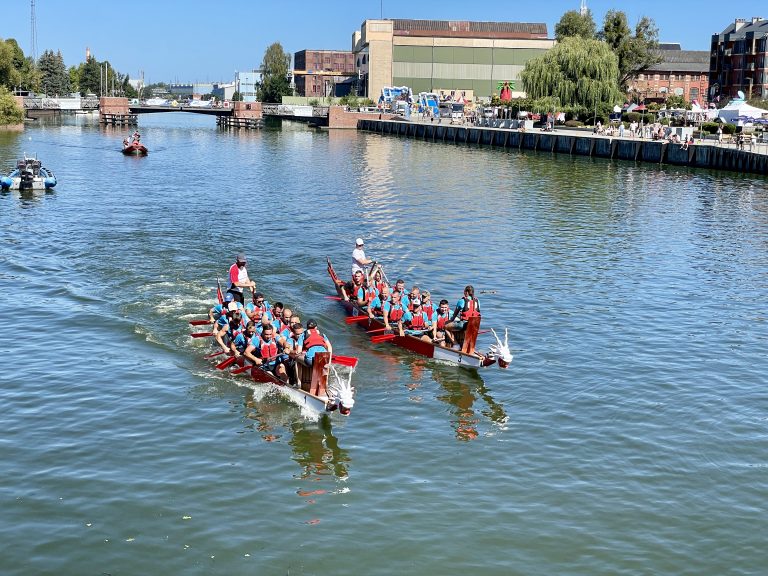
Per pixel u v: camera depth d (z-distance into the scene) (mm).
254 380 24078
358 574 15172
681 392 23750
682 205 60844
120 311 30109
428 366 25750
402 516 17047
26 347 26406
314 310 31047
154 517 16812
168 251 41156
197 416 21625
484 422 21656
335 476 18656
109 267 37125
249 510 17156
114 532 16266
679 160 90625
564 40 133750
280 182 74375
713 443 20531
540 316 31109
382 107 184500
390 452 19875
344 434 20797
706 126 106188
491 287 35500
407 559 15617
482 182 75438
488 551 15906
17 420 21125
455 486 18281
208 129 176750
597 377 24859
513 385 24203
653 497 17938
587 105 130750
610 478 18734
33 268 36875
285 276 36250
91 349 26312
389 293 28875
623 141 99938
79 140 123750
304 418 21688
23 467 18688
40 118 196500
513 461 19484
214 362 25344
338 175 81000
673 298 33969
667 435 20938
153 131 161375
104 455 19359
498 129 125562
